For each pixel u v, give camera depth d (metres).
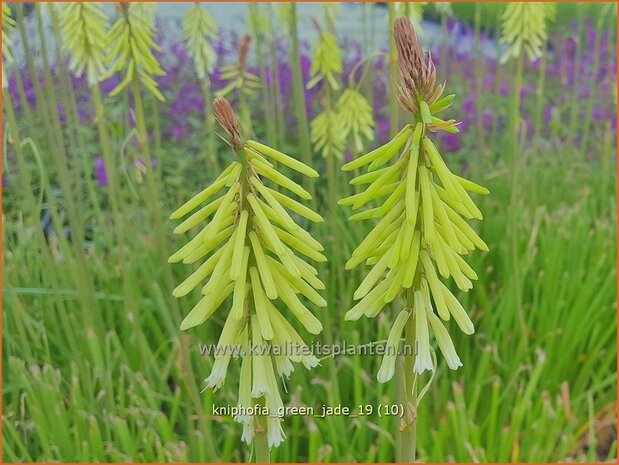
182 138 5.71
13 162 4.53
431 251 1.75
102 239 4.67
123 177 4.90
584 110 6.26
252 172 1.64
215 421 3.76
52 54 4.77
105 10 4.70
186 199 5.03
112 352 4.02
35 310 4.12
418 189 1.68
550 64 6.73
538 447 3.21
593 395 4.06
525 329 3.81
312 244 1.70
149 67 2.91
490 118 6.02
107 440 3.41
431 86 1.53
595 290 4.36
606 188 5.11
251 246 1.71
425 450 3.40
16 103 4.92
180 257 1.68
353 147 4.16
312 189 3.44
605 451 3.78
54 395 3.29
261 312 1.68
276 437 1.76
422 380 3.33
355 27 6.37
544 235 4.57
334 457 3.38
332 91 4.92
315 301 1.79
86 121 5.21
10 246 4.27
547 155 5.71
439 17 7.20
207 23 3.87
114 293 4.35
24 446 3.44
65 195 3.42
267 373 1.75
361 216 1.73
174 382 4.18
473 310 4.04
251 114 5.64
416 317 1.71
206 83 4.03
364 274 3.99
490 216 4.73
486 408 3.71
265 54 5.10
